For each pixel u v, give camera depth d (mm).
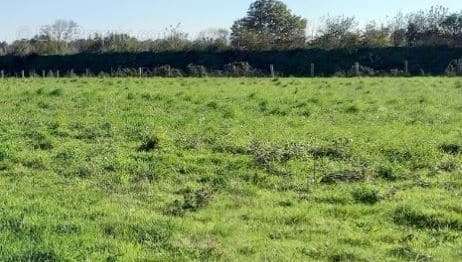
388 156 12680
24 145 13961
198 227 8508
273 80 36812
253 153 13016
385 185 10719
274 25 83250
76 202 9578
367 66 54719
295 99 22781
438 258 7445
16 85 32781
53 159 12570
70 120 17484
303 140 14250
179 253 7520
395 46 58562
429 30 59938
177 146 13844
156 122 17141
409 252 7582
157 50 64625
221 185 10805
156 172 11570
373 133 15234
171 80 38062
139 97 23719
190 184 10836
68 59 65812
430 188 10492
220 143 13938
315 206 9586
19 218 8430
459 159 12406
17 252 7141
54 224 8281
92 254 7297
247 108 20484
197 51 63000
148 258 7309
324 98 23062
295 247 7820
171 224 8523
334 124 16984
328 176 11156
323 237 8227
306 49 60125
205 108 20516
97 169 11719
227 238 8141
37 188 10453
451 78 36938
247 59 60406
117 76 48219
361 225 8758
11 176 11312
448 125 16625
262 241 8055
